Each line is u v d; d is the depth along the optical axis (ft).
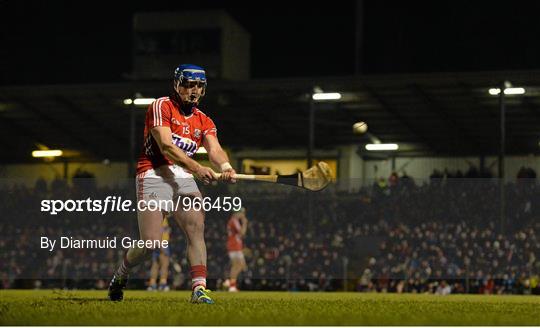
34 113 374.02
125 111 365.81
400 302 108.88
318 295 180.45
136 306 82.64
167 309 77.10
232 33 444.55
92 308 78.18
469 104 334.65
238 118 367.86
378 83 315.99
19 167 433.07
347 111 355.15
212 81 330.54
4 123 388.78
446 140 381.40
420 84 317.22
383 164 399.24
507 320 68.44
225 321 63.46
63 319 64.34
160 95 343.05
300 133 383.45
